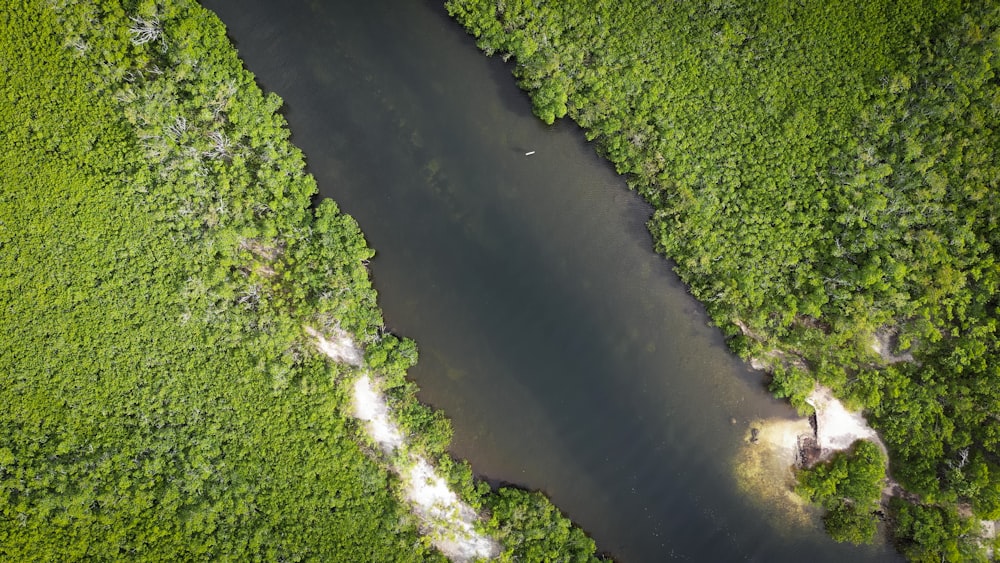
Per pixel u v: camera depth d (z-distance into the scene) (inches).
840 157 2050.9
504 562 2032.5
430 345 2129.7
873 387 2034.9
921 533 2012.8
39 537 1851.6
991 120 2016.5
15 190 2010.3
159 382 1989.4
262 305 2021.4
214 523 1942.7
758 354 2095.2
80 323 1988.2
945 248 2026.3
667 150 2069.4
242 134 2054.6
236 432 1999.3
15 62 2034.9
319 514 1990.7
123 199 2025.1
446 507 2049.7
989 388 1959.9
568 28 2095.2
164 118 2031.3
